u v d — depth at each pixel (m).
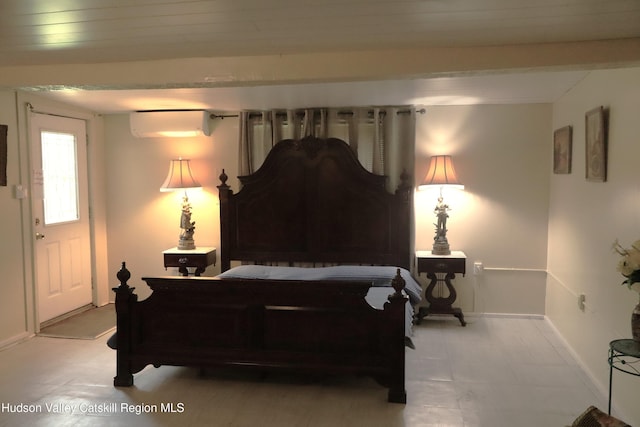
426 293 4.49
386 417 2.74
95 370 3.41
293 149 4.58
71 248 4.72
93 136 4.91
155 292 3.05
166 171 4.99
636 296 2.54
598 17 2.17
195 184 4.73
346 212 4.54
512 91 3.93
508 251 4.56
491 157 4.52
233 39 2.49
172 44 2.57
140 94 4.06
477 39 2.46
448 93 3.99
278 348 2.98
